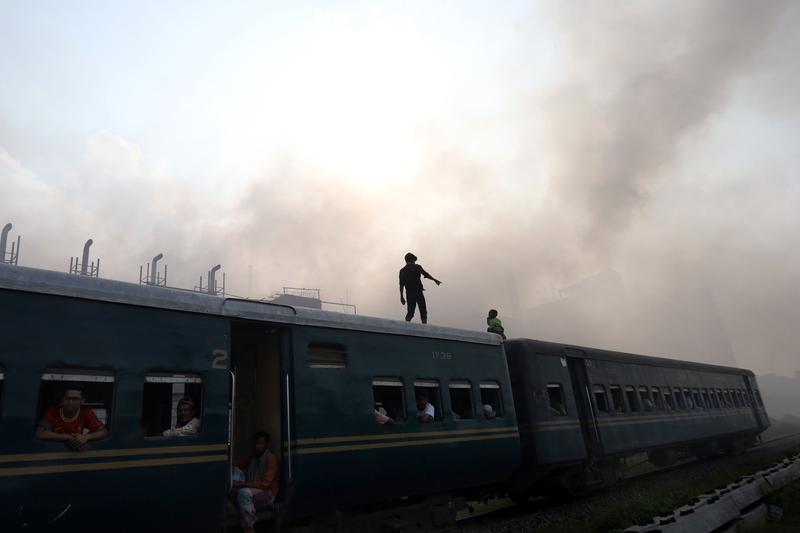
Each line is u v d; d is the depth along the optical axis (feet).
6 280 16.75
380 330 28.32
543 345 40.78
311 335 25.03
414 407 28.58
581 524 28.91
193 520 19.45
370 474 25.46
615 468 45.29
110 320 18.70
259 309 23.38
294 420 23.18
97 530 17.07
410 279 39.52
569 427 39.81
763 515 30.32
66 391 17.37
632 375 51.29
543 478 39.70
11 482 15.46
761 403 84.17
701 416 61.98
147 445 18.52
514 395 37.88
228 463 21.43
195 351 20.70
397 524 27.63
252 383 25.64
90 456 17.15
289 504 22.67
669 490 37.55
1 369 16.08
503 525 32.71
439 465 28.94
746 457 65.00
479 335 34.96
